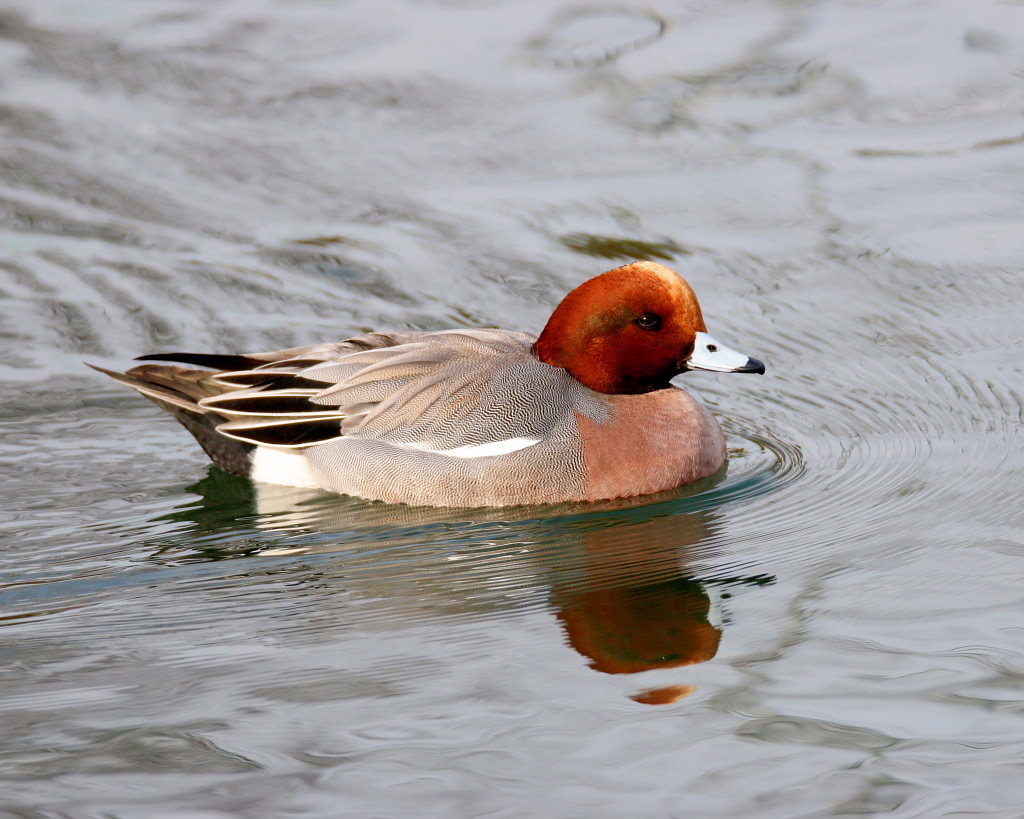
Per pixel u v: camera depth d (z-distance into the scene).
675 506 11.62
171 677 8.75
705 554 10.62
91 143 17.61
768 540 10.83
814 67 18.86
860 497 11.48
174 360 12.34
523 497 11.60
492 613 9.67
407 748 7.83
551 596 9.93
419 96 18.50
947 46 19.14
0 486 11.94
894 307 14.59
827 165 16.94
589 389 11.95
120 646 9.22
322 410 11.92
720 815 7.17
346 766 7.66
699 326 11.83
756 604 9.63
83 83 18.84
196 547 10.89
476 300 14.81
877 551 10.41
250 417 12.02
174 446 12.82
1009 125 17.47
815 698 8.24
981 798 7.22
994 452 12.05
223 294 15.09
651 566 10.44
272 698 8.44
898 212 16.08
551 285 14.99
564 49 19.42
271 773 7.61
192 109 18.30
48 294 15.03
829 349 14.03
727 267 15.23
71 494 11.86
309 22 20.34
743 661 8.76
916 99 18.12
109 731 8.07
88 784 7.54
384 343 12.27
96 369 12.61
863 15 20.05
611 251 15.47
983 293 14.72
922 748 7.67
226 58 19.41
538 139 17.61
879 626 9.12
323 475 11.98
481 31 19.98
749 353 13.92
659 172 16.95
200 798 7.40
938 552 10.27
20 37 19.86
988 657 8.58
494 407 11.62
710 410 13.55
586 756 7.71
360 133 17.80
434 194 16.70
